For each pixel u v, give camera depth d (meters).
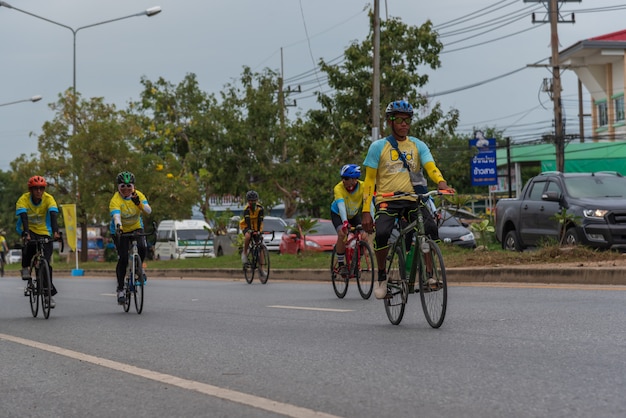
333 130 41.84
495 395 6.20
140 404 6.47
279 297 15.84
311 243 32.72
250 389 6.86
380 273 10.64
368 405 6.08
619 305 11.24
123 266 14.12
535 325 9.71
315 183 58.53
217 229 44.12
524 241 22.38
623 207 19.56
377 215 10.30
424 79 40.50
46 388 7.32
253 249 20.88
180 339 10.09
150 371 7.86
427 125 40.69
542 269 15.71
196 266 28.58
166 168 50.62
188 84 70.56
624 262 15.95
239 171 57.22
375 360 7.91
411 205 10.23
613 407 5.70
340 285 15.20
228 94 57.97
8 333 11.63
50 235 13.91
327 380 7.07
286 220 42.19
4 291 23.50
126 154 47.44
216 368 7.91
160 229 51.38
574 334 8.89
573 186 21.00
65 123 49.03
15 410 6.48
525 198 22.61
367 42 40.47
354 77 40.66
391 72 39.62
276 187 59.06
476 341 8.74
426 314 10.05
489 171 41.16
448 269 17.72
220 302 15.31
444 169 42.56
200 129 58.06
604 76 58.75
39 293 13.91
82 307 15.74
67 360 8.81
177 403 6.43
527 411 5.69
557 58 45.12
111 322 12.52
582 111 60.06
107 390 7.07
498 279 16.58
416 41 40.34
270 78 58.16
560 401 5.93
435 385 6.64
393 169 10.30
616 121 57.91
